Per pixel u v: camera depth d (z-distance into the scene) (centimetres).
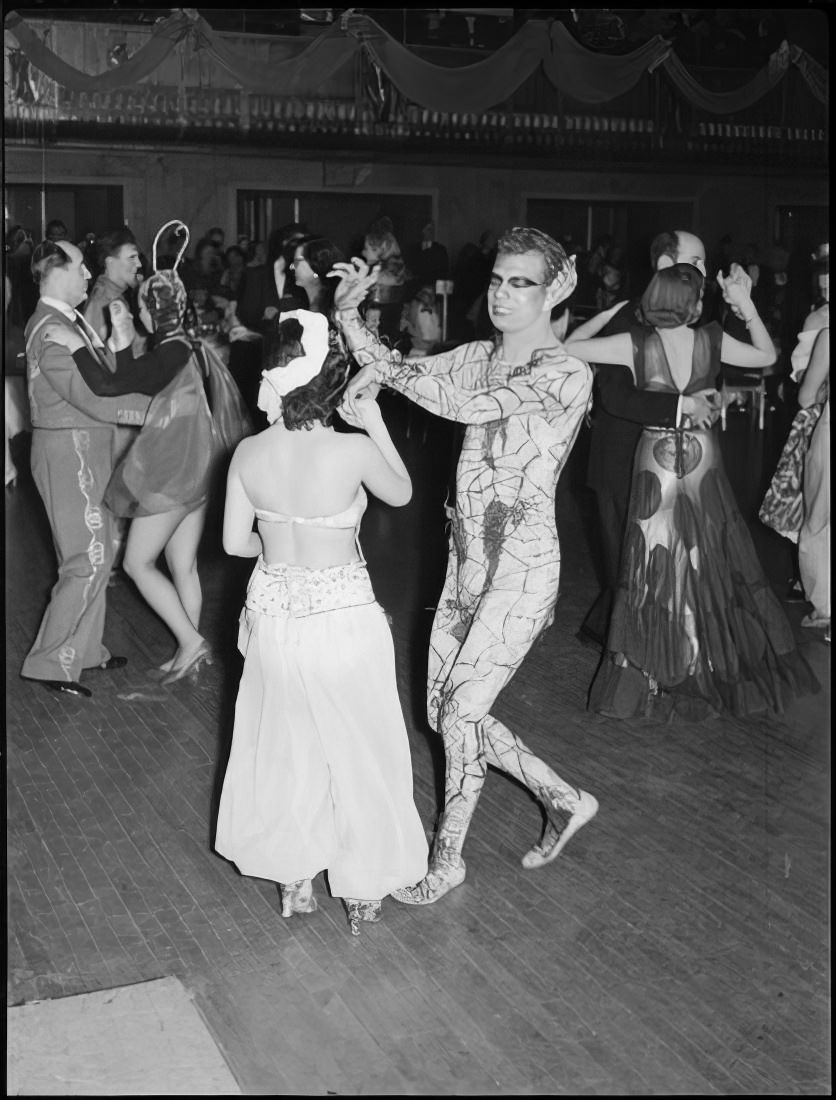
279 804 328
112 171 843
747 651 472
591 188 913
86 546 504
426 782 418
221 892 349
